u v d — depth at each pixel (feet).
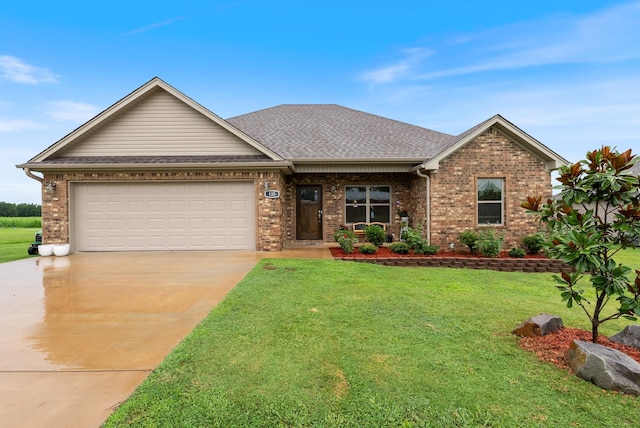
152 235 35.96
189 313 15.87
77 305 17.19
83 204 35.63
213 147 36.91
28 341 12.66
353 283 21.59
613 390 9.35
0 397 8.90
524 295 20.34
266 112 53.93
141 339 12.82
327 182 42.60
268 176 35.78
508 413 8.38
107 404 8.57
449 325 14.42
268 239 35.78
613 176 11.12
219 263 28.89
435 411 8.41
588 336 13.09
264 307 16.33
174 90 35.99
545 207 12.96
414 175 40.65
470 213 35.76
